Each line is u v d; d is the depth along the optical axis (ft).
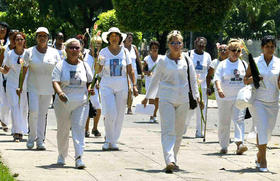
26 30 187.52
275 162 47.19
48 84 50.19
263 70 43.04
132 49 68.49
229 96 51.39
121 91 51.31
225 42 249.14
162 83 41.96
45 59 50.01
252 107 43.83
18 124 54.95
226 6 130.72
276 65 43.06
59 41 62.39
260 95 43.21
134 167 43.29
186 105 42.09
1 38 60.08
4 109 60.90
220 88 50.83
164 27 129.18
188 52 64.23
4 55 57.47
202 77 63.67
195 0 127.44
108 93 50.93
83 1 196.24
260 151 43.47
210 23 129.80
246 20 247.09
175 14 128.16
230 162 47.01
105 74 51.19
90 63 56.90
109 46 51.31
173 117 41.75
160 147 53.98
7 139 56.13
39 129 50.11
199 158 48.55
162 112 41.78
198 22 129.08
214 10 128.88
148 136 61.93
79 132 42.01
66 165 43.01
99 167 42.65
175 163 43.01
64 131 42.88
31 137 50.29
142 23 130.31
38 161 44.16
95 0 199.62
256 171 43.24
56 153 48.24
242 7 236.22
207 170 43.11
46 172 39.99
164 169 42.65
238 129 51.44
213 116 88.69
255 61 43.50
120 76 51.19
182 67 41.68
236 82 51.37
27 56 50.16
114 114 50.72
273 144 58.44
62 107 42.14
